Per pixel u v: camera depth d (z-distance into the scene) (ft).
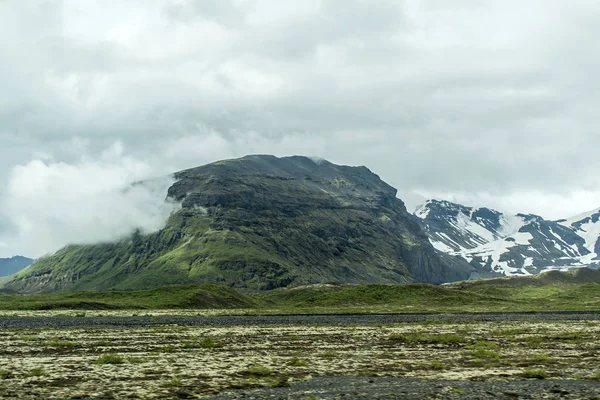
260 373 175.94
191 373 174.91
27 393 139.95
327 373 179.73
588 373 180.24
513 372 181.57
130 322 495.82
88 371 177.37
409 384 158.20
